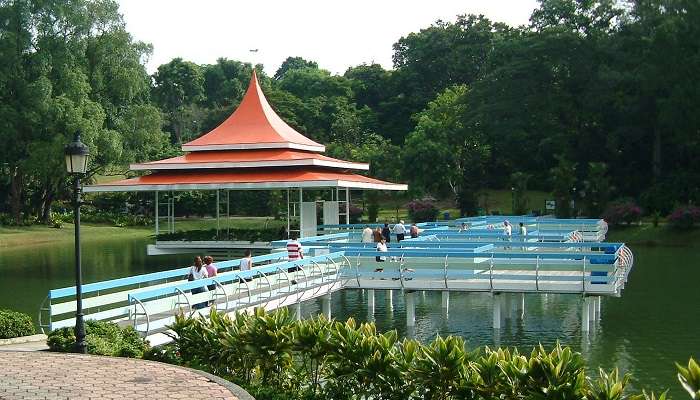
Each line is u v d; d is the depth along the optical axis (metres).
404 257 28.20
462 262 27.36
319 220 55.88
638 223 64.62
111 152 68.12
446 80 109.12
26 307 31.67
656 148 74.69
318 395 12.94
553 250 33.84
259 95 52.81
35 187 77.06
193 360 14.31
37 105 65.31
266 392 12.88
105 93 73.75
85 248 61.03
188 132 110.56
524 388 10.87
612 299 33.38
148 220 80.00
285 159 44.66
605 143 78.75
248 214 75.31
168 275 23.02
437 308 31.97
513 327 27.72
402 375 12.08
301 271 26.33
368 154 81.81
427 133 80.19
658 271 43.03
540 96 79.12
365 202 77.69
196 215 79.38
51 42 68.38
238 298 21.77
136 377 12.69
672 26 67.88
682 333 26.19
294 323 13.79
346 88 112.62
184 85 117.75
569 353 10.94
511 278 26.47
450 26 109.75
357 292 37.03
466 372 11.54
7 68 65.50
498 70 80.69
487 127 80.44
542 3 82.31
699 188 67.56
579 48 76.62
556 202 69.75
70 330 16.00
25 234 67.44
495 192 87.62
